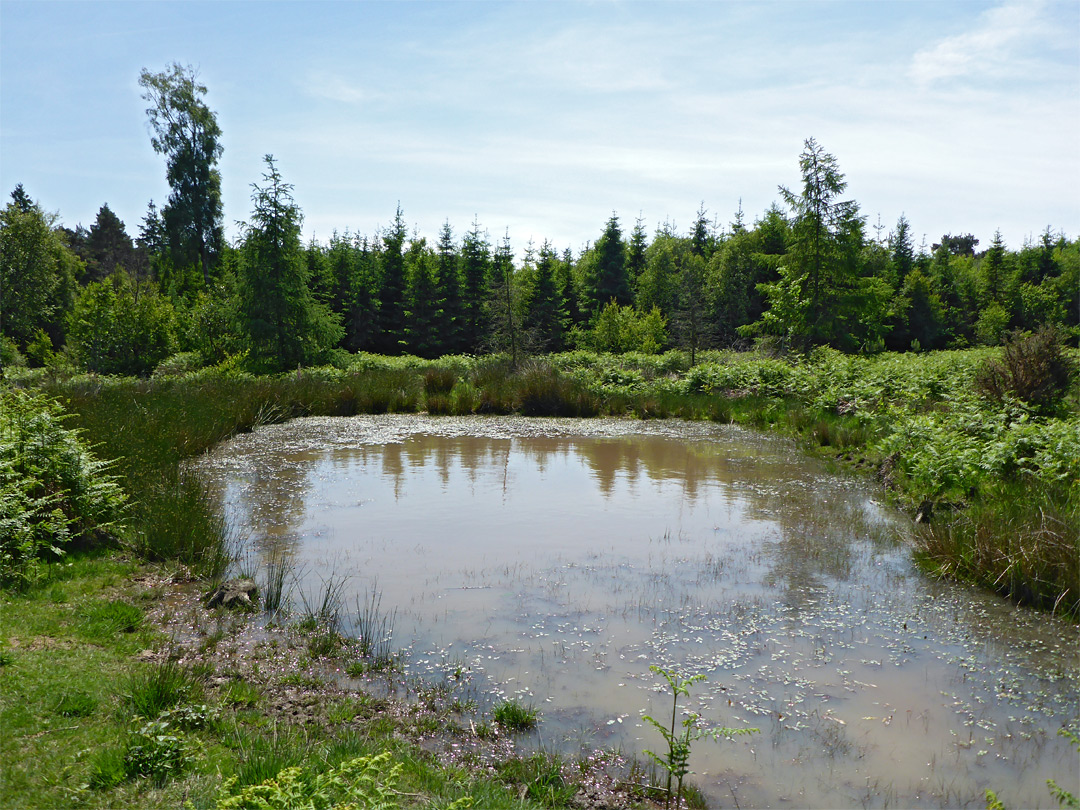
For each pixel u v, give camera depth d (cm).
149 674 405
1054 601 579
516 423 1598
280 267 2616
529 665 476
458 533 765
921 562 680
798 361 2097
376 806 251
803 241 2961
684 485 1002
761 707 428
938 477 880
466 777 341
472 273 4194
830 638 523
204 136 3809
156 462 906
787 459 1200
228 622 524
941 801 343
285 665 463
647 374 2197
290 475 1036
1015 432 866
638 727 405
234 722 376
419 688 442
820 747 388
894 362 1952
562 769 363
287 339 2631
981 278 5416
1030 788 353
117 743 332
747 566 671
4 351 2864
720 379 1895
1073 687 456
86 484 670
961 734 402
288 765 306
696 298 2881
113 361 2492
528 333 2705
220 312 2664
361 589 604
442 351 4141
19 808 277
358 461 1151
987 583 624
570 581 628
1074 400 1177
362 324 4162
